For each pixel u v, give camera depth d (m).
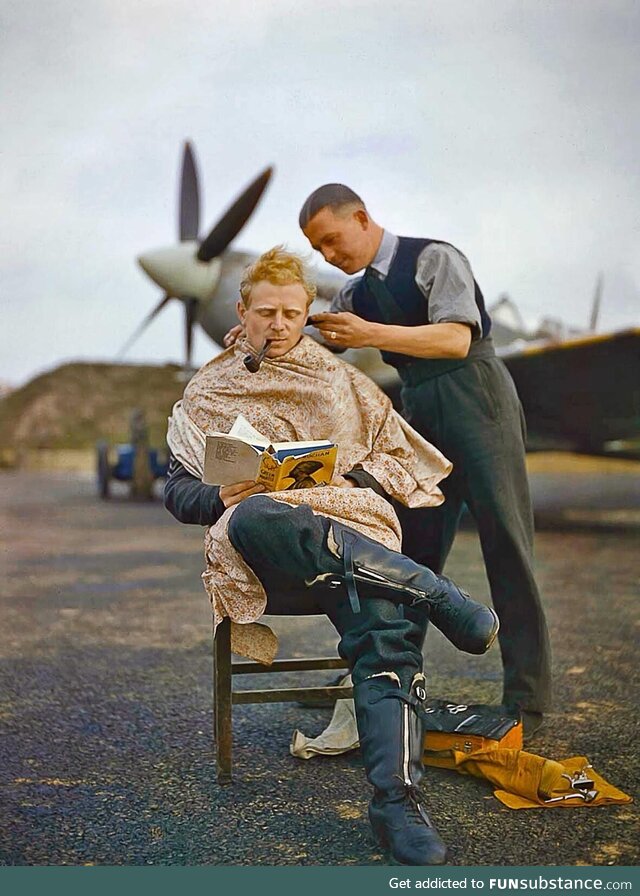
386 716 1.71
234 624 1.98
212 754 2.24
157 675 3.03
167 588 4.89
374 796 1.70
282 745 2.31
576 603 4.20
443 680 2.89
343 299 2.49
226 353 2.12
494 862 1.63
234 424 1.89
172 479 2.06
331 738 2.22
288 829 1.78
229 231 8.16
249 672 2.03
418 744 1.71
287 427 2.02
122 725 2.48
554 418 8.45
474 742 2.07
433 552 2.41
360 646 1.77
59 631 3.77
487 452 2.27
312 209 2.27
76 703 2.70
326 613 1.89
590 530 7.43
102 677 3.01
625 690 2.74
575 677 2.89
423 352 2.17
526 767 1.93
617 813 1.84
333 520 1.82
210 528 1.95
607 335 7.05
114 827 1.80
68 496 11.73
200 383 2.10
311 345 2.06
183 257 8.34
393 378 7.34
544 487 13.61
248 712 2.62
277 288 1.99
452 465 2.15
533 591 2.29
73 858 1.67
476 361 2.30
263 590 1.89
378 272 2.31
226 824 1.81
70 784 2.04
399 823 1.63
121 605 4.39
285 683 2.95
